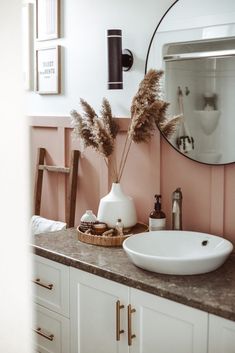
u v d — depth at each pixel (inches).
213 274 69.4
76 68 104.2
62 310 82.3
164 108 84.4
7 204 11.5
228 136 77.4
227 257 71.4
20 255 11.9
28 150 11.9
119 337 72.4
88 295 76.7
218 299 60.4
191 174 85.0
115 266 73.5
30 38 114.4
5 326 11.7
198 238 79.7
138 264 70.7
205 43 78.1
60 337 83.6
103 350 75.7
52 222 106.9
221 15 75.5
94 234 86.3
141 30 89.4
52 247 83.9
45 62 110.7
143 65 89.7
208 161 80.7
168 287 64.4
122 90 94.2
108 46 89.2
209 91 78.7
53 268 82.5
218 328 59.2
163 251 79.7
